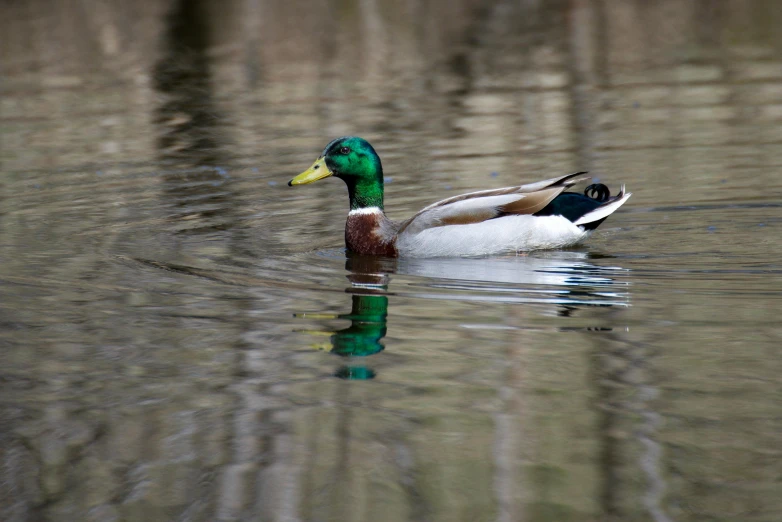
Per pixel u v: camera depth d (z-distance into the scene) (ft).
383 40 110.63
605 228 48.57
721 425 26.86
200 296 38.91
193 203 54.85
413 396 29.27
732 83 83.25
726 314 35.06
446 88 86.94
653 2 125.80
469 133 70.90
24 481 25.14
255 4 132.05
